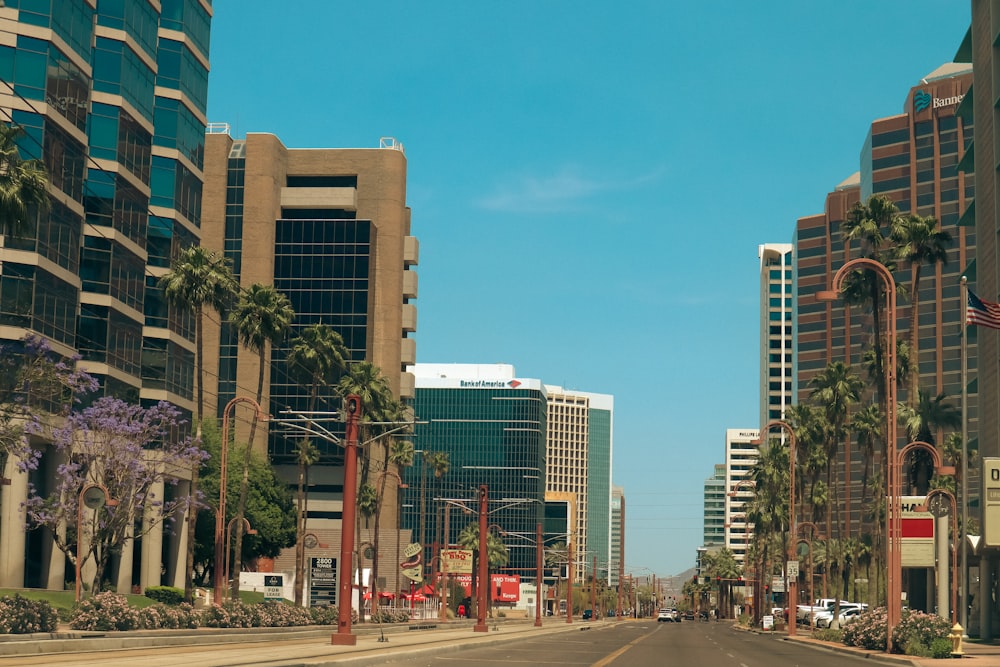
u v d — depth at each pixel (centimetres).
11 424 5294
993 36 7781
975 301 5169
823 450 10988
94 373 7744
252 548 10331
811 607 7825
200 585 10412
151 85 8675
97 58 8069
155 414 6388
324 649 3719
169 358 8800
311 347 8638
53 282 7012
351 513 4056
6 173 4112
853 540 13512
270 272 14575
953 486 8769
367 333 14625
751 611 17488
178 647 3897
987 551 5653
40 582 7212
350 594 4081
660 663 3578
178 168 9156
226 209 14538
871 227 6800
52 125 7088
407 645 4438
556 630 8462
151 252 8875
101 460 6072
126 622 4569
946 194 17638
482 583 6962
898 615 4284
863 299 7006
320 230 14812
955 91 17762
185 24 9275
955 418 7800
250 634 5022
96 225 7912
